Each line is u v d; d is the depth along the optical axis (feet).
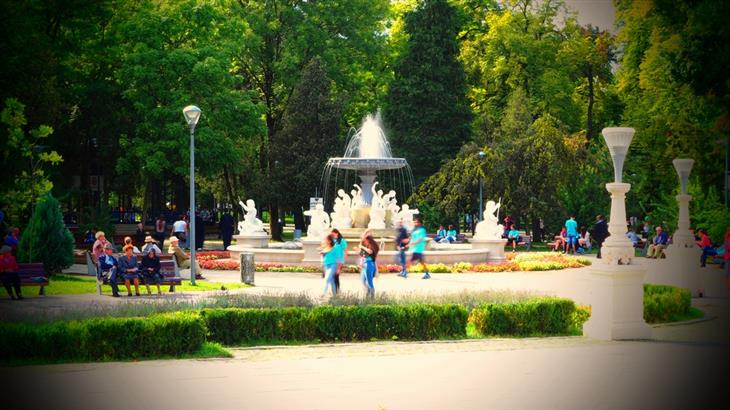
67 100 153.38
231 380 42.70
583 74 196.65
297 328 55.16
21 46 115.55
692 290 83.71
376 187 186.60
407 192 188.96
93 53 152.25
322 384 41.86
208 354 50.16
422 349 52.80
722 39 86.63
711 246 120.78
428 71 189.26
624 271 57.16
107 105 162.09
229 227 139.85
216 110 159.94
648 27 142.00
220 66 158.20
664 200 146.20
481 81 205.05
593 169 166.61
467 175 165.99
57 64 127.85
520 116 171.63
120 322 48.80
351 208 121.90
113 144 165.78
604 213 165.17
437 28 189.98
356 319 56.03
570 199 165.37
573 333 60.18
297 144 177.68
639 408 37.29
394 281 93.25
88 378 43.06
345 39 195.83
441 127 190.49
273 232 184.14
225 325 53.83
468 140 190.90
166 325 49.49
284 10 186.29
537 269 110.63
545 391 40.50
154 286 83.15
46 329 47.88
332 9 191.83
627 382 42.70
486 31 216.13
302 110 179.01
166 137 157.48
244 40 172.76
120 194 205.36
